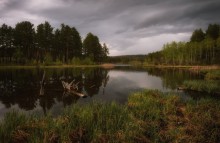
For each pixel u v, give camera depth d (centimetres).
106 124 762
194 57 8562
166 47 9175
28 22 6856
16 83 2323
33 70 4388
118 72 4659
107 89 2044
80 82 2569
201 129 761
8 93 1738
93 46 9144
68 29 7781
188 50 8594
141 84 2458
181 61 8631
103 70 5297
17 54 5788
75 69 5228
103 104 1066
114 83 2544
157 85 2358
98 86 2255
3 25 6291
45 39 6988
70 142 634
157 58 10794
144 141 684
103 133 701
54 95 1667
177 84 2431
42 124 757
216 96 1659
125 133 694
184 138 694
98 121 781
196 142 679
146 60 11000
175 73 4206
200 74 3788
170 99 1252
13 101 1447
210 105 1102
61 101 1450
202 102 1178
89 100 1484
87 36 9294
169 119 907
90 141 679
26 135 682
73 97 1591
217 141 706
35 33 6881
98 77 3256
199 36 10994
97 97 1605
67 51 7712
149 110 982
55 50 7806
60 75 3362
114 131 719
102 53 10331
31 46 7019
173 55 8850
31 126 740
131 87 2200
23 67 5441
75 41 8300
